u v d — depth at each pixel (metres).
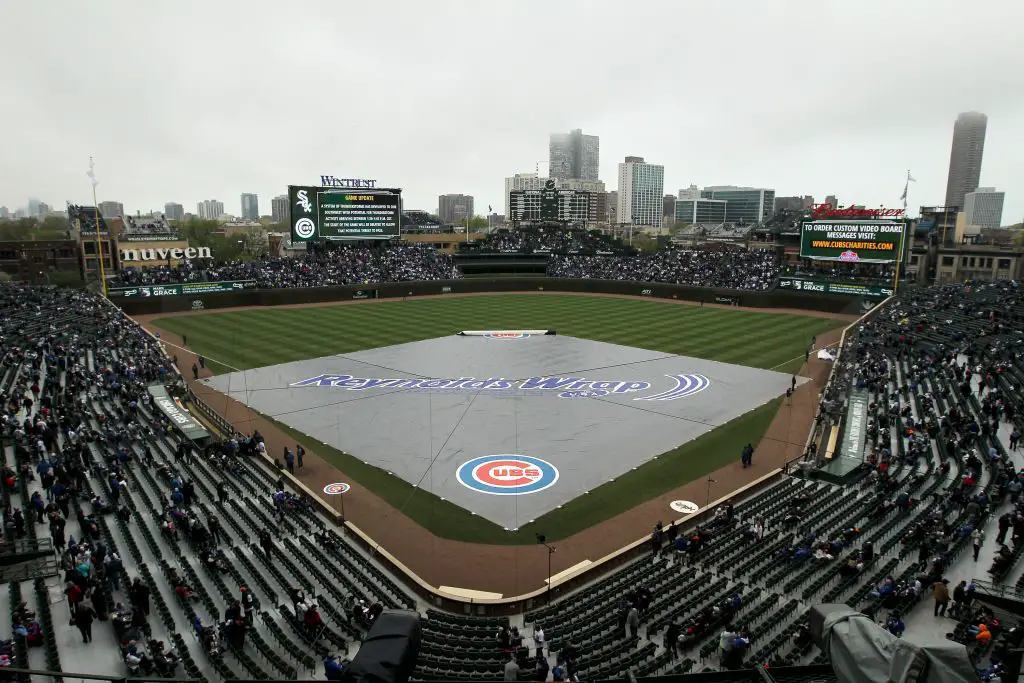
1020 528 27.47
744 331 85.44
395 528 32.72
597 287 124.69
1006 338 63.06
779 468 40.09
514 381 60.28
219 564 25.91
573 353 72.50
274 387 58.19
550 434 46.06
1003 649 18.30
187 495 32.00
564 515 34.12
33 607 22.52
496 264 132.25
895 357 62.59
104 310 81.12
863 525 30.88
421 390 57.19
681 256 132.62
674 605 24.83
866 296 98.06
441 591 26.38
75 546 24.33
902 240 96.50
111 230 142.25
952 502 30.80
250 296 105.56
